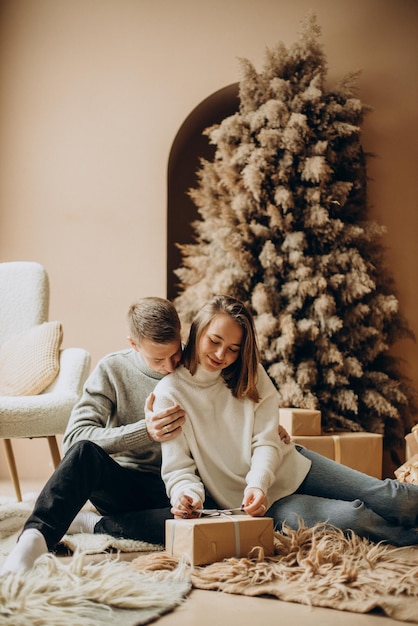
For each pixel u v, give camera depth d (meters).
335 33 3.95
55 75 4.07
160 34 4.03
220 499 1.83
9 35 4.11
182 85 3.99
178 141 4.05
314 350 3.46
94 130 4.02
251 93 3.59
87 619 1.21
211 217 3.63
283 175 3.46
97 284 3.95
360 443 2.97
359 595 1.37
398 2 3.92
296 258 3.42
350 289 3.45
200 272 3.60
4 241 4.02
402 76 3.91
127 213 3.96
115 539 1.82
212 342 1.83
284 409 3.03
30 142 4.05
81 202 3.99
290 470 1.94
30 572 1.37
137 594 1.35
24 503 2.64
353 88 3.63
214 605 1.35
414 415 3.59
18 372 2.63
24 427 2.32
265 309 3.41
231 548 1.59
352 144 3.60
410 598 1.35
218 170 3.58
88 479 1.69
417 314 3.84
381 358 3.65
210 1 4.00
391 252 3.86
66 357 2.67
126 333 3.90
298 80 3.60
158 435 1.79
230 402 1.90
